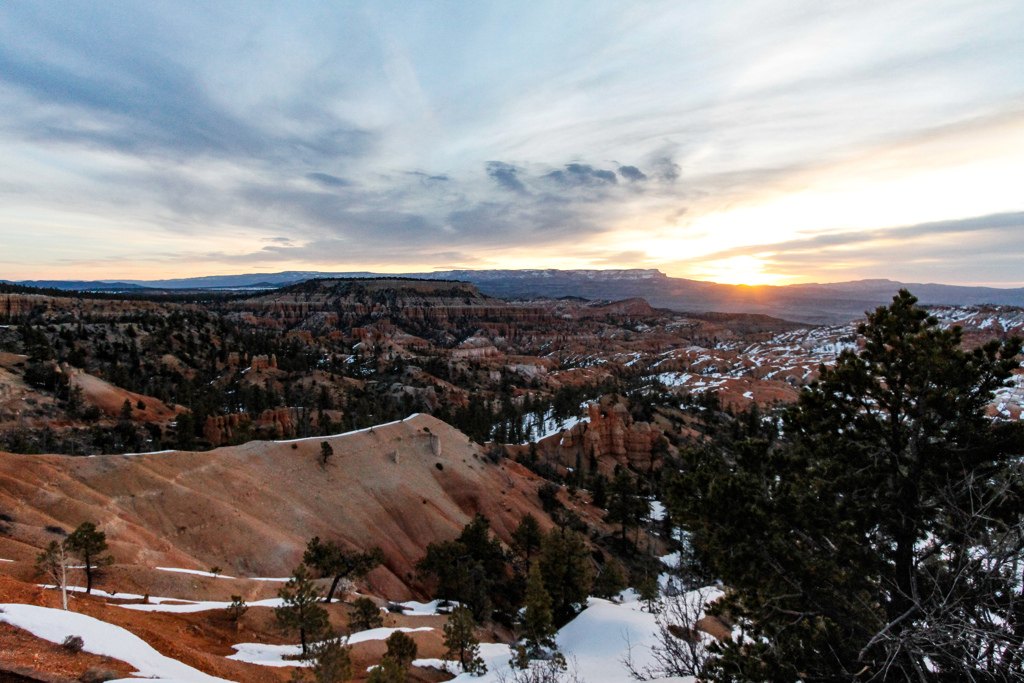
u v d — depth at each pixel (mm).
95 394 100312
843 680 11789
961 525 11719
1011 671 8859
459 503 76625
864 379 14453
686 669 17016
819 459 15750
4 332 132750
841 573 13141
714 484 14609
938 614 10414
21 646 14445
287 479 65938
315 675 28859
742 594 14125
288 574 51375
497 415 144000
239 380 152875
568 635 42281
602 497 92250
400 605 53594
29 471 47469
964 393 13141
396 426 85625
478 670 34562
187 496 54125
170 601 38781
